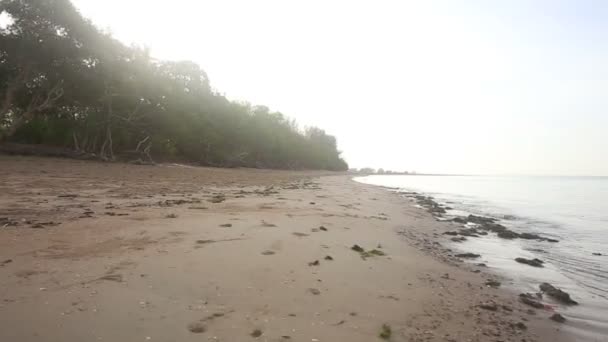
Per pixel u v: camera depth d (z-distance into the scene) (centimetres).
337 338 294
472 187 4312
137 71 3644
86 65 3206
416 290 433
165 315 307
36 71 2902
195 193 1377
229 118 5684
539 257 697
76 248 482
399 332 317
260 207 1033
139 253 472
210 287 377
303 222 820
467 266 589
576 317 392
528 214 1513
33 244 488
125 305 319
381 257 575
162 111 4178
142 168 2980
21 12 2747
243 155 5938
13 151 2925
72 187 1284
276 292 380
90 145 3712
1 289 335
